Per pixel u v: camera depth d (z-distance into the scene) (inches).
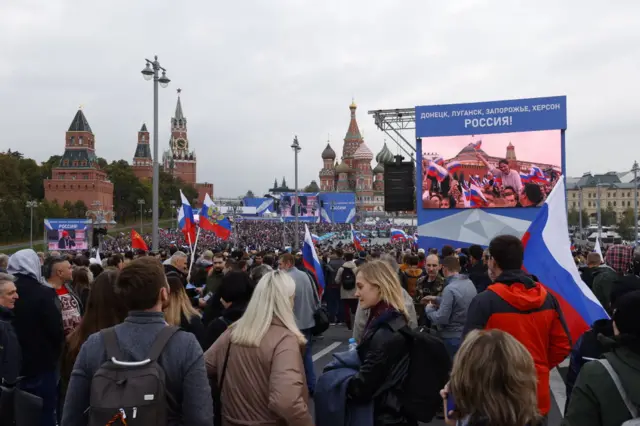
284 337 179.9
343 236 3184.1
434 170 864.3
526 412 122.0
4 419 224.2
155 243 975.6
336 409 185.2
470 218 852.6
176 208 6855.3
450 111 858.1
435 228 867.4
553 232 255.0
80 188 5969.5
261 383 177.2
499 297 200.2
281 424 177.5
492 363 123.6
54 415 278.1
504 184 840.9
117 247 2778.1
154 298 161.2
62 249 1985.7
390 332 186.2
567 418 145.1
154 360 150.4
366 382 180.2
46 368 273.4
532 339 198.4
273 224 4830.2
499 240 211.0
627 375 138.7
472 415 125.3
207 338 234.8
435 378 183.5
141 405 141.3
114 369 146.7
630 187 6407.5
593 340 235.0
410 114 1064.8
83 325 230.8
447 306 302.7
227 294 237.8
